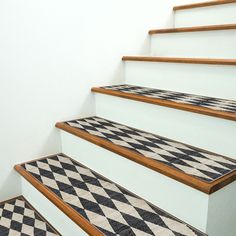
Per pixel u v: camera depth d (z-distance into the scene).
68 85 1.63
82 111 1.72
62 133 1.62
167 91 1.56
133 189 1.17
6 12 1.34
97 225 0.95
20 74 1.44
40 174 1.37
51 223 1.26
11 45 1.38
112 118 1.64
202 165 1.02
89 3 1.61
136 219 0.99
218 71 1.30
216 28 1.53
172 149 1.18
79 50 1.63
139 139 1.31
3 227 1.24
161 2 1.98
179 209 0.99
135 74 1.78
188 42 1.71
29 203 1.46
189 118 1.19
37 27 1.45
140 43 1.93
